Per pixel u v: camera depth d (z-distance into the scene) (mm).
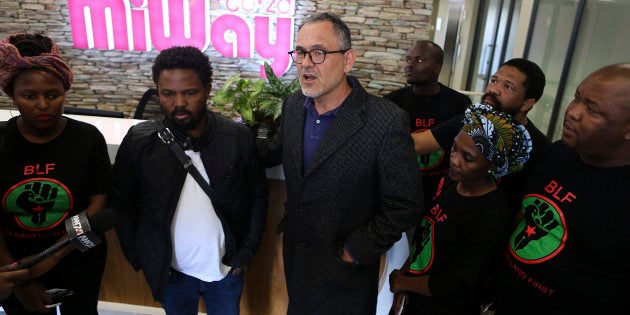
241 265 1294
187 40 3787
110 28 3787
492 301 1139
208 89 1100
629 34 2842
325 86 1028
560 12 3791
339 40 1006
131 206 1224
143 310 1830
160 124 1148
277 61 3783
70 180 1085
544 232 935
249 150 1207
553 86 3885
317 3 3598
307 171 1102
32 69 941
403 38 3615
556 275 902
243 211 1274
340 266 1140
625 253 808
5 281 903
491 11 5934
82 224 926
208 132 1138
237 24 3699
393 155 1034
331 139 1066
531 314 963
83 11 3738
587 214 855
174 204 1148
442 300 1127
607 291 848
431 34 5941
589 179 875
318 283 1192
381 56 3664
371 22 3590
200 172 1155
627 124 771
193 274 1269
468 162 1040
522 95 1351
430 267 1161
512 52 5090
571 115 836
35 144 1047
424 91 2068
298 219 1185
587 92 809
